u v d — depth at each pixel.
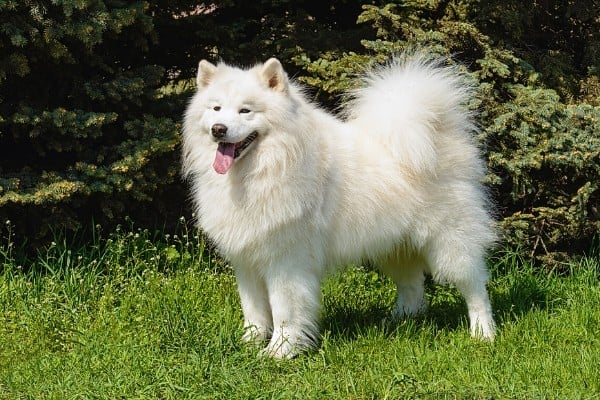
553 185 7.68
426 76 6.21
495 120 7.20
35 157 7.37
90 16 6.75
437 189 6.11
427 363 5.63
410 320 6.42
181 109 7.77
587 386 5.36
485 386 5.24
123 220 7.70
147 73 7.43
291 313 5.79
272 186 5.54
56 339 5.95
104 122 7.02
